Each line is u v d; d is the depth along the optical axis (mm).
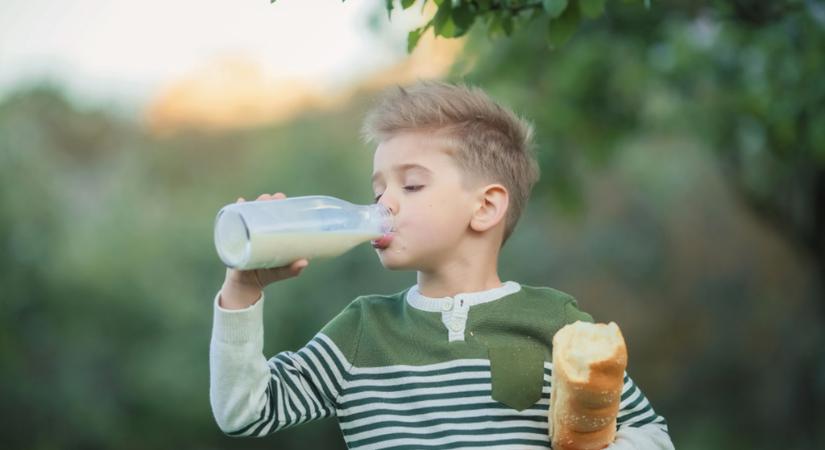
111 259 19125
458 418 2242
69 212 19578
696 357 17156
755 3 5336
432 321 2324
